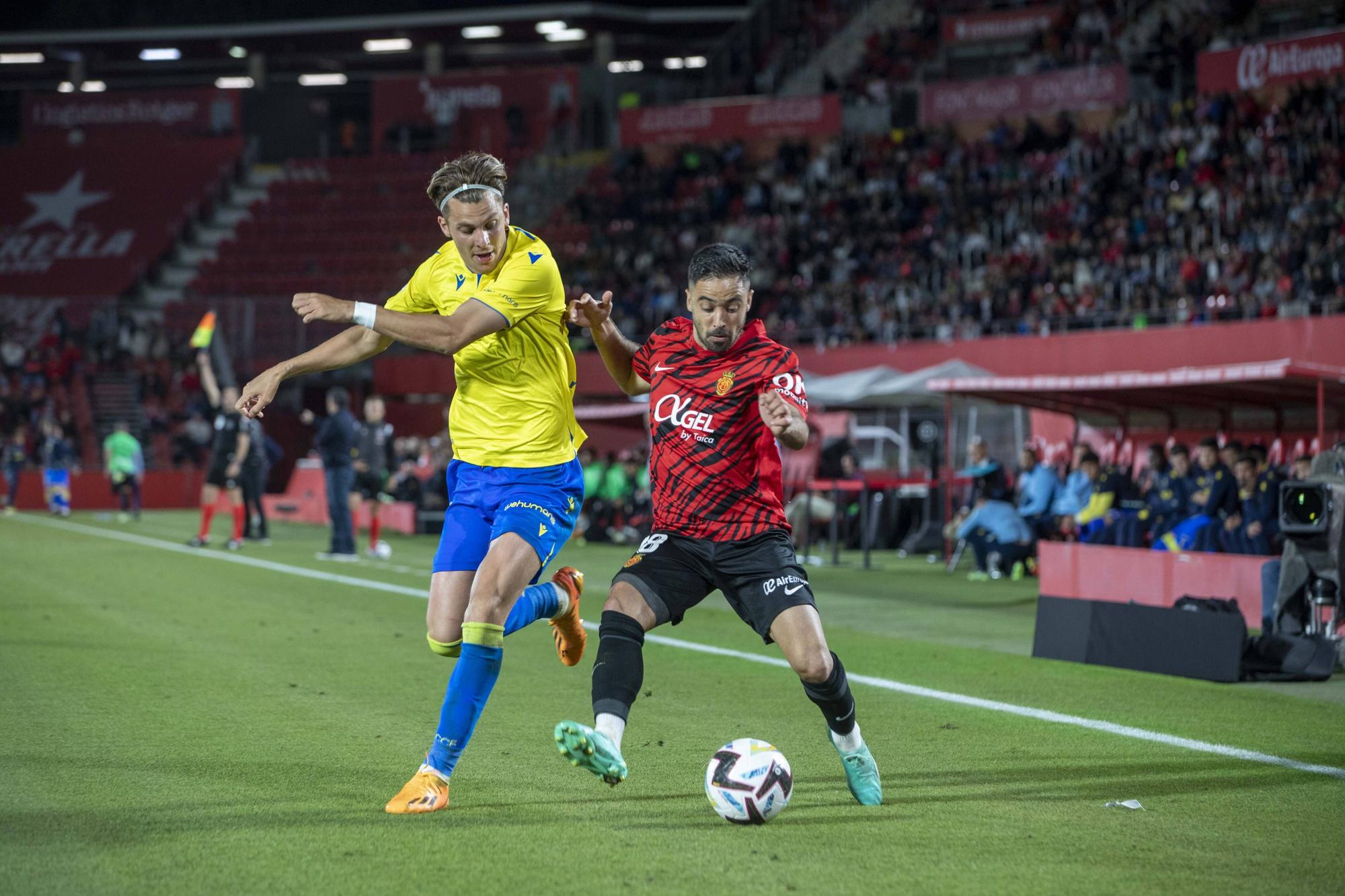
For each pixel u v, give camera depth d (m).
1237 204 94.75
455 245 17.95
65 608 41.03
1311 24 108.06
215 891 13.69
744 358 16.94
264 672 28.80
